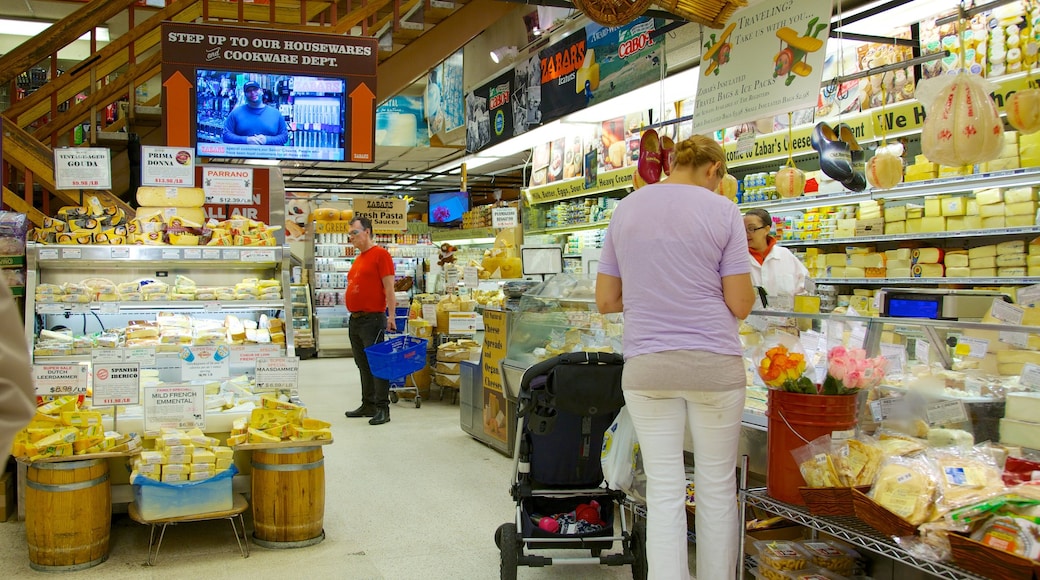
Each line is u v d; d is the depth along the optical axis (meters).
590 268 6.20
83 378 3.71
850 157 4.85
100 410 3.67
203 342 4.23
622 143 8.20
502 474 4.85
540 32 7.55
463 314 7.41
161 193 4.90
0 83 6.08
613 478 2.99
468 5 7.75
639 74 5.99
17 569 3.28
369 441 5.80
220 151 5.80
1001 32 4.75
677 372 2.37
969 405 2.45
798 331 3.06
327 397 7.86
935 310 3.20
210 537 3.72
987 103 3.29
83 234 4.43
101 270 4.69
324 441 3.60
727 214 2.48
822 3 3.89
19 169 6.47
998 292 3.12
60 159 4.54
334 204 13.96
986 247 5.03
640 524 2.99
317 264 12.29
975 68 4.88
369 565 3.34
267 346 4.16
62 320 4.60
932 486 2.07
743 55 4.38
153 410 3.63
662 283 2.43
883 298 3.42
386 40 7.78
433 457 5.29
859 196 5.53
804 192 5.95
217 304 4.54
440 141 10.71
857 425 2.53
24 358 0.99
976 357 2.60
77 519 3.26
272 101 5.88
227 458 3.44
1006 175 4.67
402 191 18.69
